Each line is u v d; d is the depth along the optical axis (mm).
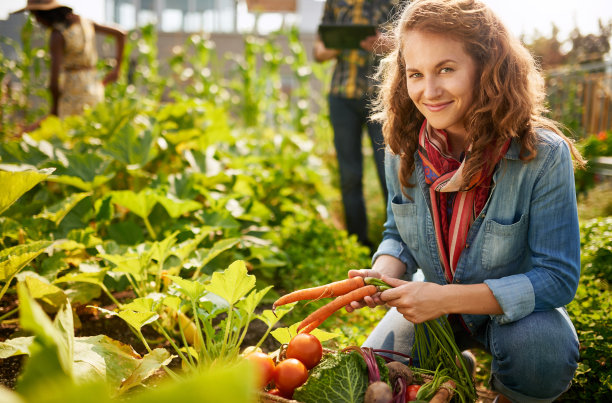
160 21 13258
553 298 1660
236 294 1713
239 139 5496
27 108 7145
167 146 4160
